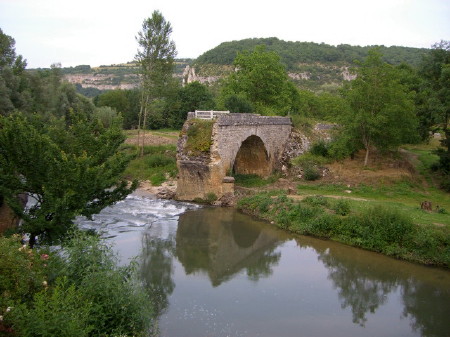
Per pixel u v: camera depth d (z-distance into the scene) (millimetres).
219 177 29734
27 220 14156
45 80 48875
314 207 25234
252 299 15391
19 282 9367
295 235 23641
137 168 40094
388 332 13586
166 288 16000
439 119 30031
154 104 49469
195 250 20766
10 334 7965
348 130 32406
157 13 42344
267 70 49406
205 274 17719
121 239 21359
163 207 28578
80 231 12656
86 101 59500
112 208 27766
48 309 8727
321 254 20797
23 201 19344
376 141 32156
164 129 65312
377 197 29188
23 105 38000
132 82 185625
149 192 33719
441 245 19938
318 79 118312
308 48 138125
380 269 19062
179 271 17922
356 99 31375
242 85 49281
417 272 18859
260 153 35875
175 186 34375
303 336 12938
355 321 14180
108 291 10445
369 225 22156
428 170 34312
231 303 14938
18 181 15109
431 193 29906
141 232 22859
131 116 71812
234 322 13500
